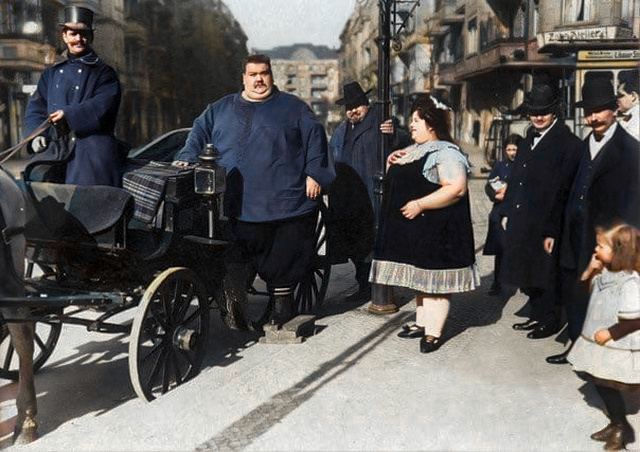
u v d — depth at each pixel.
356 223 5.30
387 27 4.99
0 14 13.44
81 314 5.22
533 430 3.18
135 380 3.54
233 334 4.81
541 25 5.50
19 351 3.29
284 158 4.37
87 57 3.82
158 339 3.94
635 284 2.92
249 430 3.26
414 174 4.23
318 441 3.16
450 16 6.46
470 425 3.20
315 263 5.13
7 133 13.63
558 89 4.83
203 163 3.96
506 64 6.07
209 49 15.32
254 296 5.79
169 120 16.34
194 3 15.24
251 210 4.37
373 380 3.82
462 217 4.24
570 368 3.92
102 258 3.65
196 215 4.05
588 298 3.31
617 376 2.95
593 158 3.63
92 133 3.74
